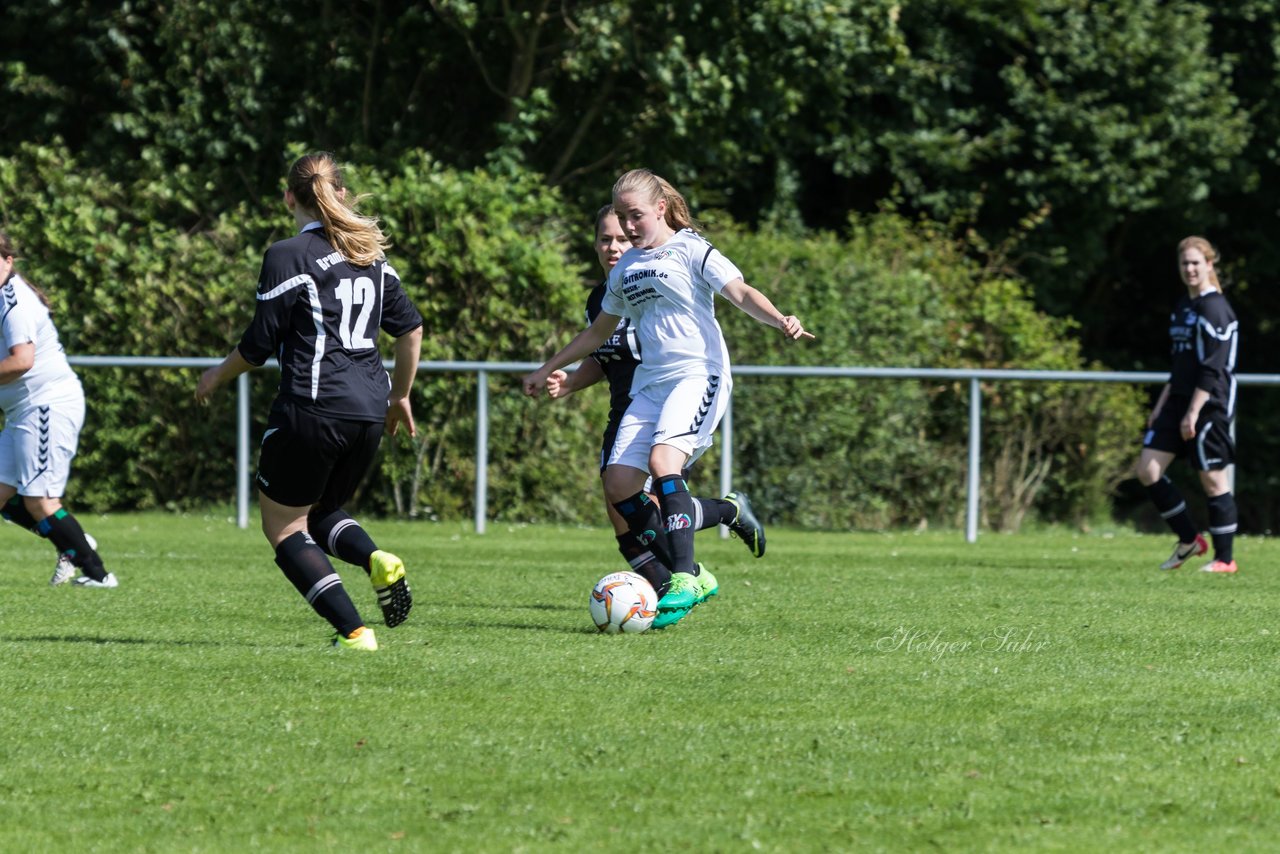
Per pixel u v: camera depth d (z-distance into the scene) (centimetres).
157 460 4228
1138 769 1204
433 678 1555
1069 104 6088
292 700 1444
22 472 2381
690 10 4841
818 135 5888
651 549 2002
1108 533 4141
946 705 1434
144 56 5366
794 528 4016
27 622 2008
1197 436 2872
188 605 2197
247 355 1661
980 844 1012
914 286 4434
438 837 1023
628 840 1016
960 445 4103
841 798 1116
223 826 1049
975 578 2705
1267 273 6975
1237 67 6706
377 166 4988
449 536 3572
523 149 5350
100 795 1125
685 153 5269
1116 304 7319
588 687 1512
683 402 1908
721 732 1316
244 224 4444
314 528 1786
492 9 4831
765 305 1842
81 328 4325
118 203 4828
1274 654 1786
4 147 5472
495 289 4088
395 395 1816
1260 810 1097
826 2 5000
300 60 5200
